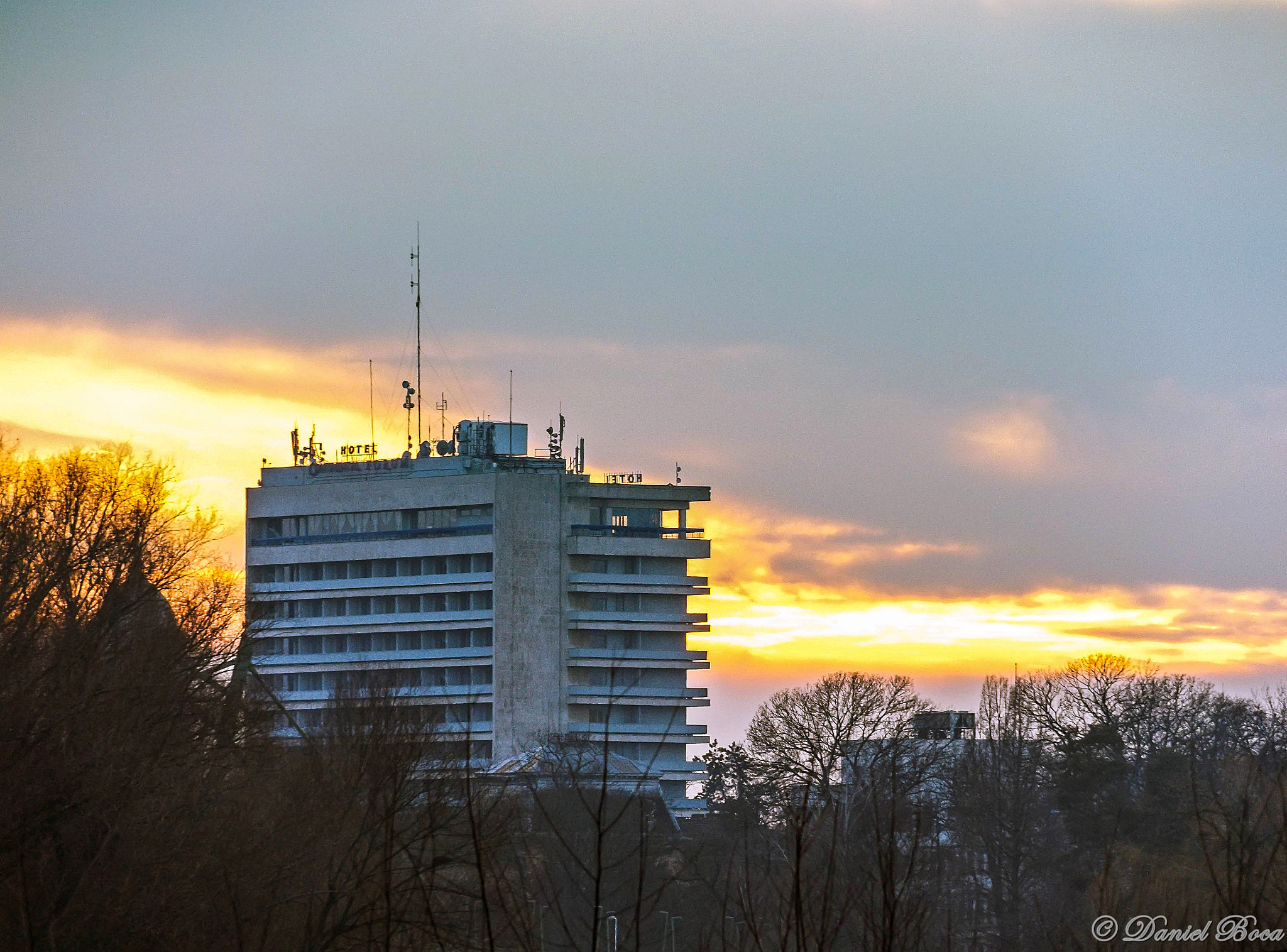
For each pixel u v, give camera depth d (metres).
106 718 47.78
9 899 40.09
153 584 56.06
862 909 24.92
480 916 34.88
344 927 39.97
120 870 43.47
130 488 58.66
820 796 50.09
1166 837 99.38
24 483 56.41
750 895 24.98
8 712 44.03
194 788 49.44
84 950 41.97
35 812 42.38
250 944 42.50
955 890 63.22
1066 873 95.56
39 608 51.31
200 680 55.88
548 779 108.19
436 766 64.25
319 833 48.62
